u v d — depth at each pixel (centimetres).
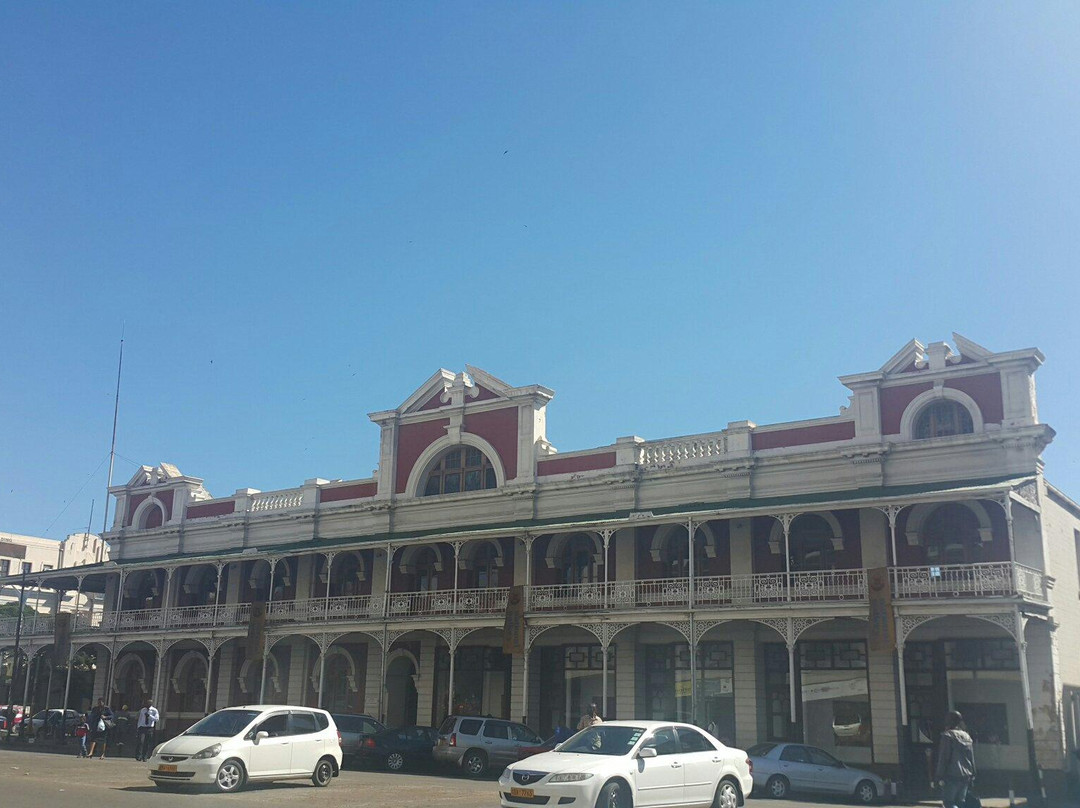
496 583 3697
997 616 2559
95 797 1708
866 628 2958
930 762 2606
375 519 4094
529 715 3450
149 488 4944
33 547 9138
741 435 3288
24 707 4341
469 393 3994
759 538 3164
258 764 2019
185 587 4553
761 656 3106
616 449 3544
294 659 4103
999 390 2919
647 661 3325
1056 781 2633
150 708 3167
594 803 1444
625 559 3391
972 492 2645
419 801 1894
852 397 3136
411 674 3888
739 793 1684
